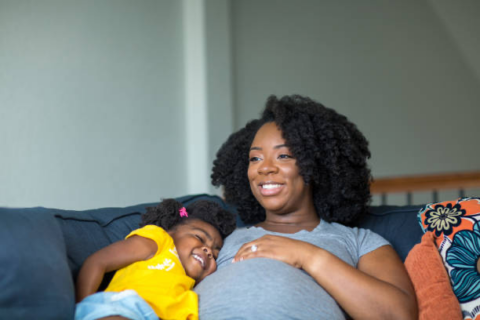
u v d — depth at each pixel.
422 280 1.43
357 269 1.38
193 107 3.56
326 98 4.41
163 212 1.51
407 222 1.72
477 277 1.41
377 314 1.30
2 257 0.99
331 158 1.64
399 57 4.79
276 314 1.22
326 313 1.28
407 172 4.81
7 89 2.71
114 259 1.25
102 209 1.61
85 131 3.04
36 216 1.16
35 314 1.00
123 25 3.25
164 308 1.24
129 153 3.25
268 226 1.66
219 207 1.62
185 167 3.57
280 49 4.18
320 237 1.53
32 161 2.81
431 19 4.91
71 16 3.00
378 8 4.70
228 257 1.51
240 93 3.92
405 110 4.82
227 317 1.24
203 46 3.51
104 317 1.10
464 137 5.07
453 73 5.04
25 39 2.79
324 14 4.43
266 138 1.62
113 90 3.19
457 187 3.08
